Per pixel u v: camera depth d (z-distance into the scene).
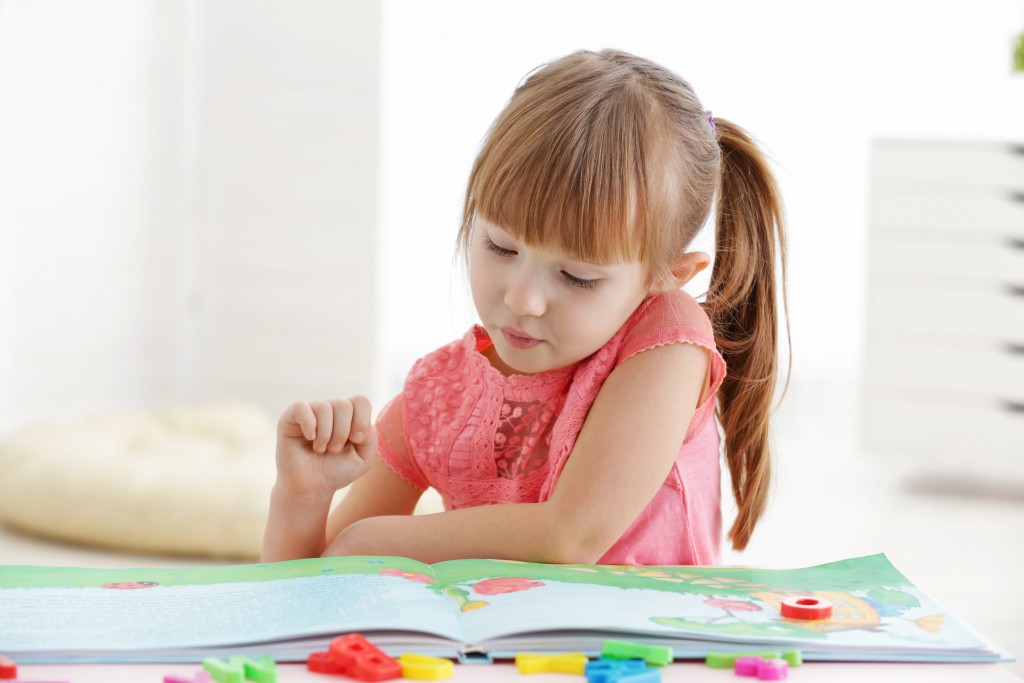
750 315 1.14
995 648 0.74
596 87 0.94
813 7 4.08
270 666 0.67
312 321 3.80
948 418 3.49
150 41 3.74
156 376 3.89
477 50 4.08
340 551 0.94
